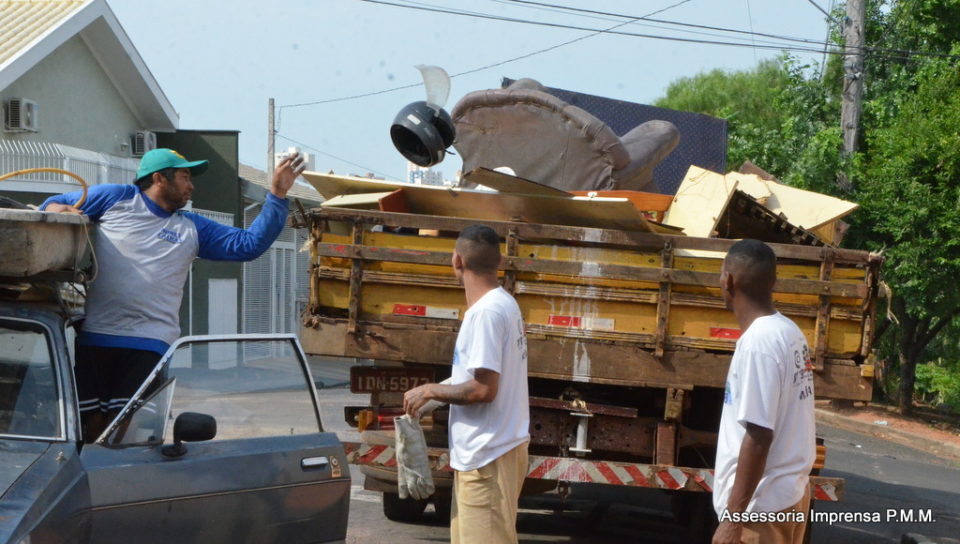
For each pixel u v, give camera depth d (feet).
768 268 12.91
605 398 22.47
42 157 56.29
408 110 23.09
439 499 25.17
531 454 22.16
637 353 21.12
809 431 12.68
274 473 14.60
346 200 22.61
